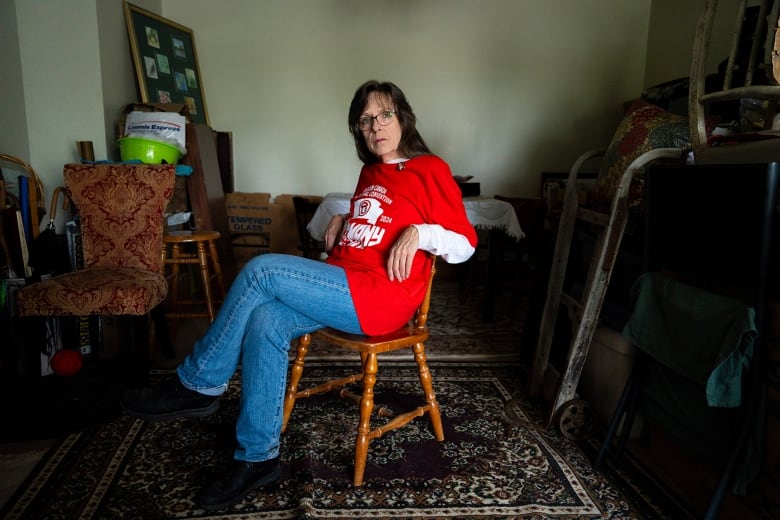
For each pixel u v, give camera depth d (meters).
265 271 1.33
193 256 2.97
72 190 2.25
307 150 4.52
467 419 1.92
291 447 1.68
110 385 2.18
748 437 1.15
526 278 3.96
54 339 2.33
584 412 1.76
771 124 1.67
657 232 1.45
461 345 2.75
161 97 3.72
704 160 1.46
